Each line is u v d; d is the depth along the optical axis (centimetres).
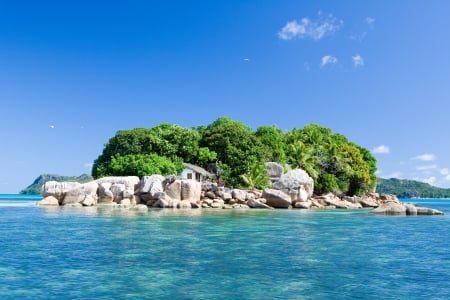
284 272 1481
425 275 1451
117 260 1675
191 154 7431
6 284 1305
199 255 1797
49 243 2109
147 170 6100
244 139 7512
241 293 1219
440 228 3019
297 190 5581
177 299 1158
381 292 1240
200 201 5284
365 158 9756
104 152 7444
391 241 2286
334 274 1457
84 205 5109
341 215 4288
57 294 1202
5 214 3953
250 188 6538
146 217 3662
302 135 9194
